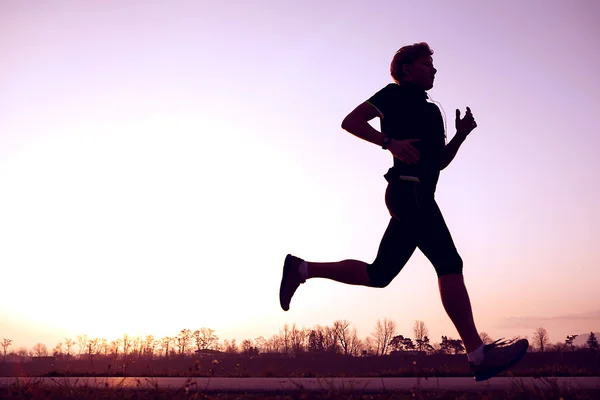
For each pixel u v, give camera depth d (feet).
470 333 13.20
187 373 23.12
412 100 13.78
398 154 13.03
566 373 20.03
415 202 13.28
